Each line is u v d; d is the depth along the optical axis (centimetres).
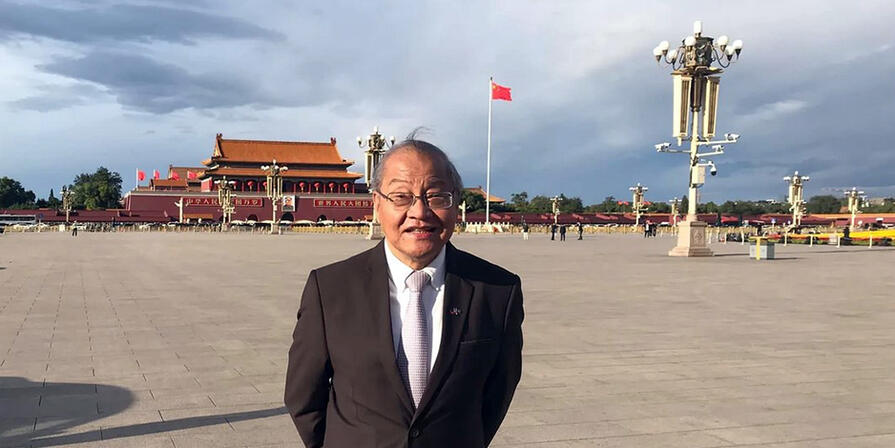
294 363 272
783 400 764
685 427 665
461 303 263
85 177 18325
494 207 14675
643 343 1108
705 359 984
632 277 2319
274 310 1464
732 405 743
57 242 5284
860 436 640
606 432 649
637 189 10062
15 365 912
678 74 3195
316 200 11606
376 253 275
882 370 916
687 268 2739
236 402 737
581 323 1315
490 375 276
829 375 885
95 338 1119
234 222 10162
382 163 274
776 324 1308
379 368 254
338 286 268
